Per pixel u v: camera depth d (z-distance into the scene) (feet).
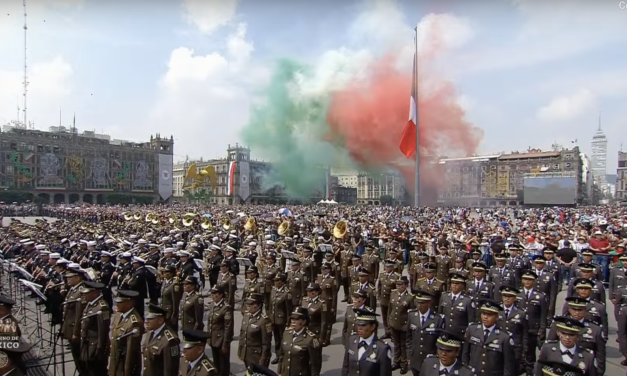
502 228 118.21
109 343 31.96
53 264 51.85
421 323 30.60
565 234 91.71
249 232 114.21
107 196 399.03
